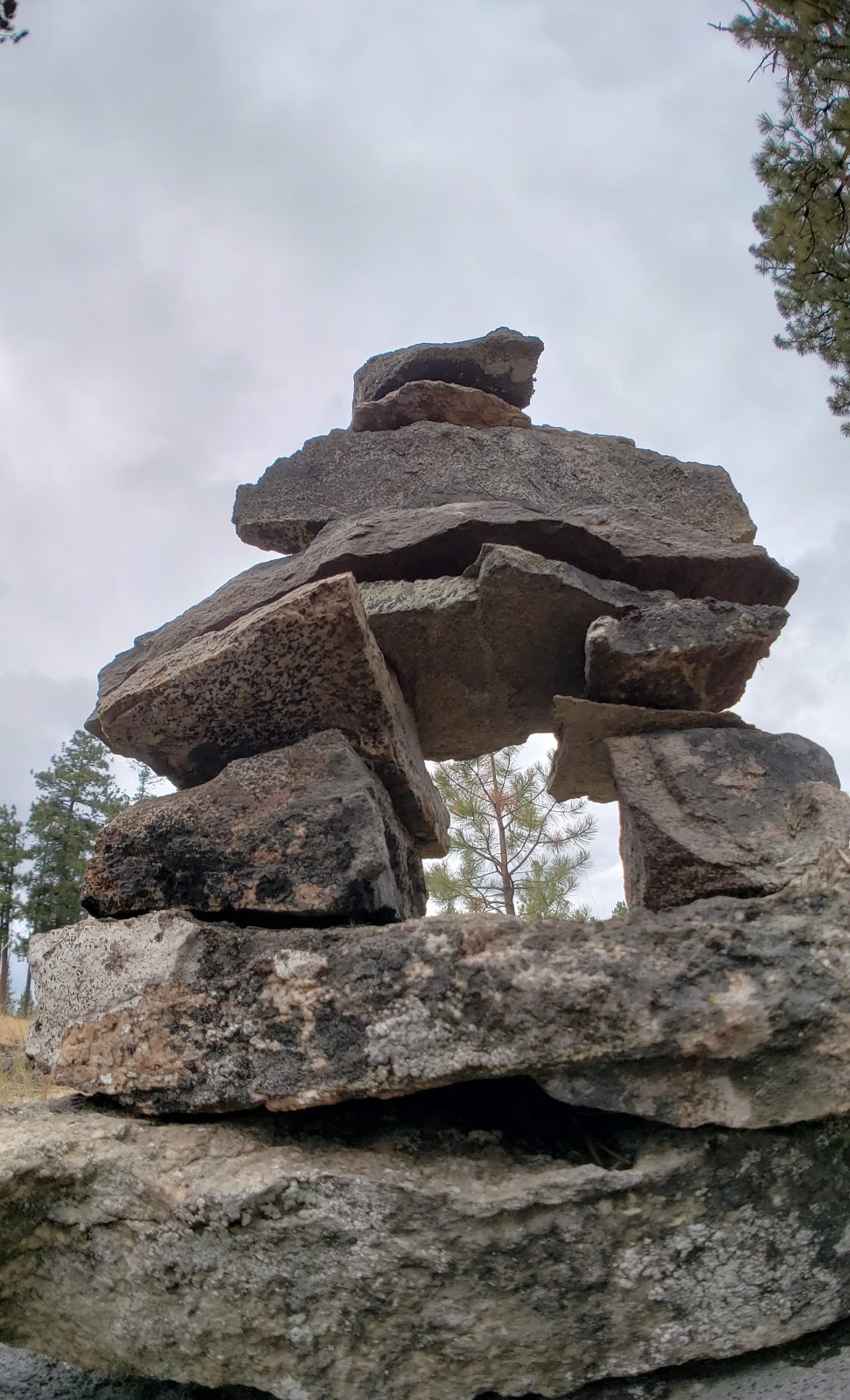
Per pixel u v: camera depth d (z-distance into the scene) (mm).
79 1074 2977
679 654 3566
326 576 3855
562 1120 2938
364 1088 2656
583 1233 2498
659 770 3430
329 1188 2564
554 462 4379
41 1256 2711
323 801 3232
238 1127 2830
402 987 2689
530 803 9938
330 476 4391
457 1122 2926
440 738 4426
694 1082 2578
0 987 21922
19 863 24156
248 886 3137
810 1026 2564
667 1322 2502
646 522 3982
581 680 4074
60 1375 3131
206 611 4012
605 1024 2568
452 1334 2482
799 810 3156
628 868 3553
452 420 4781
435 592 3764
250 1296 2543
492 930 2730
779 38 5984
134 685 3721
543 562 3648
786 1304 2535
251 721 3570
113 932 3109
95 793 23594
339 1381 2502
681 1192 2531
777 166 6418
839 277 6527
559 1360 2490
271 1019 2789
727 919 2801
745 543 3938
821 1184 2578
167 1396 2932
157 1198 2631
